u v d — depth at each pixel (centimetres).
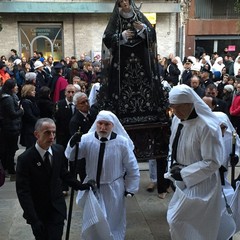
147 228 445
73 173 363
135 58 484
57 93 906
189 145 320
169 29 1744
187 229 329
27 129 629
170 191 559
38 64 981
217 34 1892
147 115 497
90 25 1681
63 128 563
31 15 1648
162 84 521
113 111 480
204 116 312
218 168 317
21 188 312
